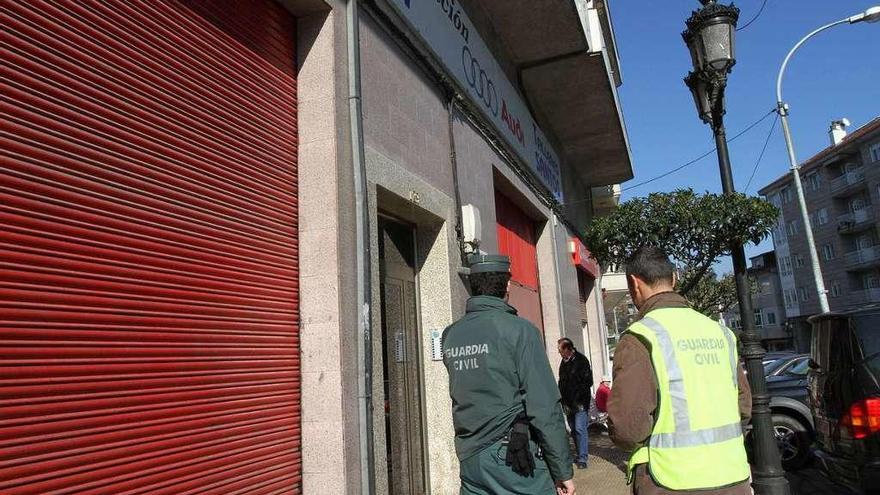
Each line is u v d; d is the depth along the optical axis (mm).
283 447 3973
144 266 3037
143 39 3201
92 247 2754
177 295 3232
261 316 3922
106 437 2703
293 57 4680
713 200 7418
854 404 5691
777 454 5871
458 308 6602
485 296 3461
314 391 4180
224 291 3607
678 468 2551
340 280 4305
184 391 3195
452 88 7168
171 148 3322
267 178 4176
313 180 4488
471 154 7887
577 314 14852
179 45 3475
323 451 4090
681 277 8258
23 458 2332
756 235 7102
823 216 57906
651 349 2664
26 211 2471
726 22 6641
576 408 9328
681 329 2740
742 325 6672
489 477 3105
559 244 13516
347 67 4805
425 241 6633
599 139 15398
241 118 3977
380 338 4801
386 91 5551
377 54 5449
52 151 2613
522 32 10133
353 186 4633
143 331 2980
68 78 2727
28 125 2520
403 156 5773
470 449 3197
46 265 2527
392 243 6148
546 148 13359
